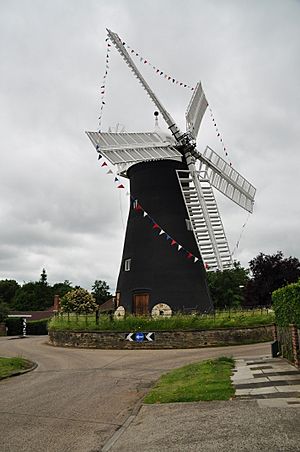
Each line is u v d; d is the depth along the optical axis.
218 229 26.98
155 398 9.68
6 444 6.87
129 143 25.73
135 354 20.56
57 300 54.47
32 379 14.02
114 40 28.22
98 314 26.03
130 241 28.33
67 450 6.51
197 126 29.78
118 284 28.73
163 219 27.45
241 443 6.07
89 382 13.09
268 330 24.56
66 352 22.56
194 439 6.46
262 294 45.62
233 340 23.09
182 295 26.02
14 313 59.34
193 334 22.91
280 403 8.15
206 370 12.66
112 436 7.23
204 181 27.92
